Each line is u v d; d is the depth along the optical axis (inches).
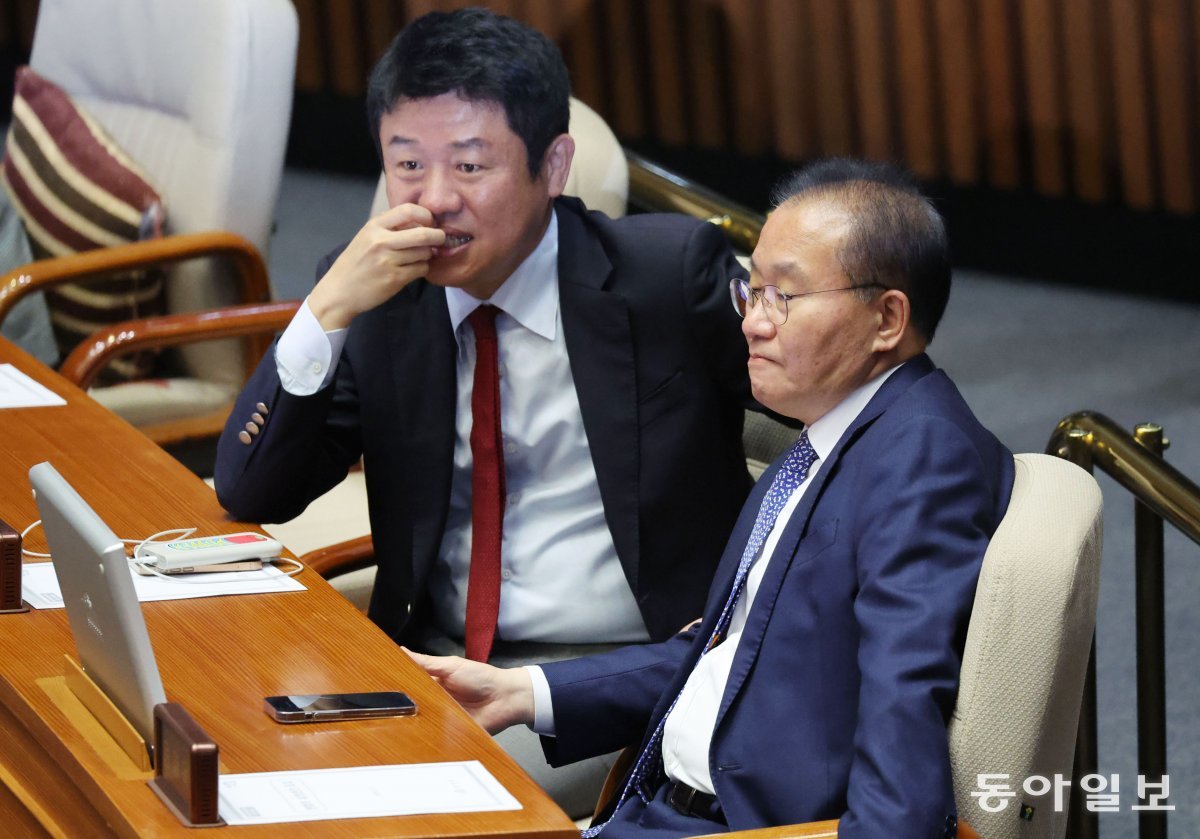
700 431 329.1
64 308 506.6
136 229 493.7
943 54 874.8
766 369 267.3
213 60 487.5
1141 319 831.7
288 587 292.8
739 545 285.4
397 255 311.9
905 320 261.9
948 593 243.1
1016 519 249.8
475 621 329.4
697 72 940.0
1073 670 248.7
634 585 326.6
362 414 332.2
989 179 887.7
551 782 317.1
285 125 493.0
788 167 929.5
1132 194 853.2
